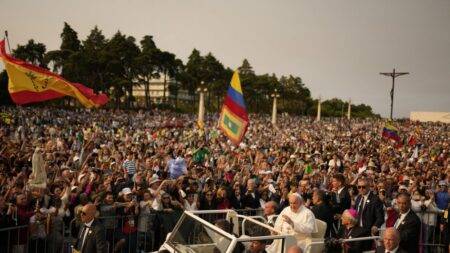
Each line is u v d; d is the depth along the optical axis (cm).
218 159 2375
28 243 1069
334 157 2561
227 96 1764
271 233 813
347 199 1284
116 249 1095
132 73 11131
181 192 1330
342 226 1009
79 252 850
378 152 3784
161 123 6481
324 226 941
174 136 4328
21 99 1270
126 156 2117
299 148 3616
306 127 8212
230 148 3116
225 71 13962
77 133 3603
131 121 6681
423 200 1439
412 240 852
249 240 718
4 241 1032
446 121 13150
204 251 748
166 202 1258
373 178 1873
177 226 843
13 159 1825
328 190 1572
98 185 1346
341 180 1312
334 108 18825
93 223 866
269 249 750
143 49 11431
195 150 2514
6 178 1348
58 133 3738
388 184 1798
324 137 6094
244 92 14412
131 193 1224
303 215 884
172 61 11925
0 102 7619
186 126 6531
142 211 1227
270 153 2902
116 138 3638
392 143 4925
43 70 1282
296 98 17112
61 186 1341
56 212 1143
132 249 1202
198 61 13625
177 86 13500
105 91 10112
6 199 1140
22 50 9788
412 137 4778
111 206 1166
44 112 6462
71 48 9844
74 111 7669
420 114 13525
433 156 3541
